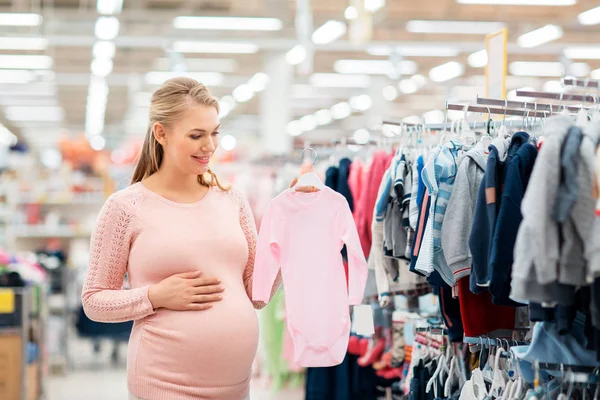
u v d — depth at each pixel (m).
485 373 3.37
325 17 14.01
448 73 18.14
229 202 2.97
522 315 3.42
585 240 2.36
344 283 3.35
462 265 3.10
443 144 3.66
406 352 4.47
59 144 14.06
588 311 2.54
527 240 2.41
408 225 3.73
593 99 3.24
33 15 12.80
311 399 5.05
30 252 10.91
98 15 13.40
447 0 12.62
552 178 2.38
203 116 2.77
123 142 23.52
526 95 3.31
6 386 6.36
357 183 4.59
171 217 2.80
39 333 7.41
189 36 13.91
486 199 2.84
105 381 8.66
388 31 14.77
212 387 2.76
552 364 2.73
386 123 4.08
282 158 7.62
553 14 13.41
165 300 2.71
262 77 18.62
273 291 3.26
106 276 2.81
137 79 18.73
